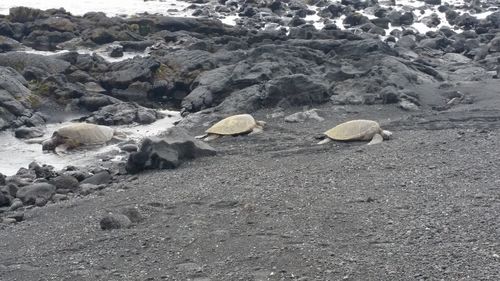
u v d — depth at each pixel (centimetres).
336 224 898
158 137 1381
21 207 1158
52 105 1975
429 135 1457
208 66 2242
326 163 1259
